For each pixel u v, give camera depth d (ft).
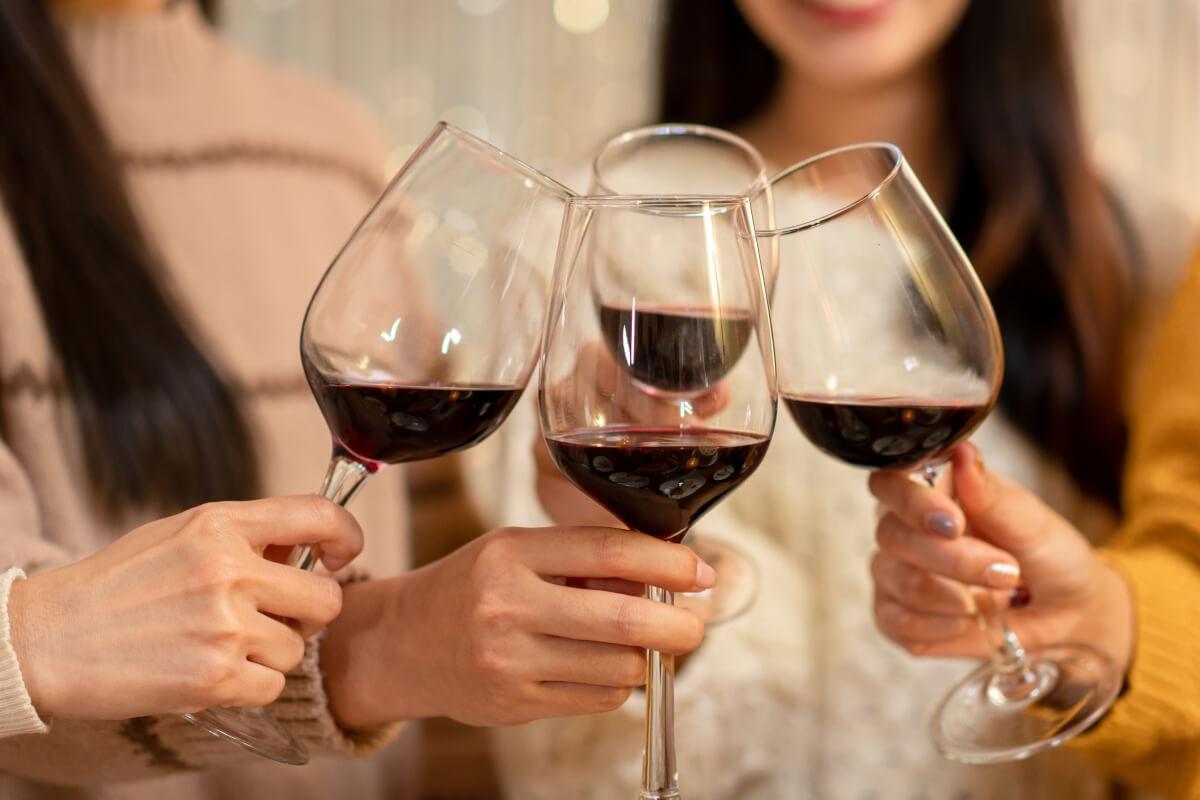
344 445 2.78
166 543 2.51
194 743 2.99
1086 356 5.10
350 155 5.70
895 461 3.06
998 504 3.40
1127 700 3.61
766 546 5.26
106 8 5.13
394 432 2.66
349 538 2.67
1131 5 10.43
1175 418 4.30
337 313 2.64
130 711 2.48
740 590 3.97
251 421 4.58
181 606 2.44
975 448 3.36
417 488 5.67
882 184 2.91
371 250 2.66
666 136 3.56
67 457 4.03
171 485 4.03
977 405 2.91
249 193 5.25
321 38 11.01
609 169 3.53
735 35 5.83
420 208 2.67
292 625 2.76
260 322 5.13
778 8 5.16
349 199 5.63
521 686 2.67
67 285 3.98
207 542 2.48
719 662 4.85
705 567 2.64
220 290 5.08
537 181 2.72
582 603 2.57
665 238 2.42
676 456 2.41
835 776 4.99
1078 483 5.18
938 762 4.95
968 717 3.35
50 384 4.00
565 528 2.66
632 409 2.43
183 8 5.34
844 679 5.04
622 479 2.46
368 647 3.03
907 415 2.87
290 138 5.45
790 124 5.79
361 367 2.63
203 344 4.26
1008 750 3.12
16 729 2.45
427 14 11.09
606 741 4.67
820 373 2.97
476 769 6.66
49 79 4.10
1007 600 3.61
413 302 2.64
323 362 2.65
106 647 2.44
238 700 2.50
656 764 2.54
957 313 2.89
